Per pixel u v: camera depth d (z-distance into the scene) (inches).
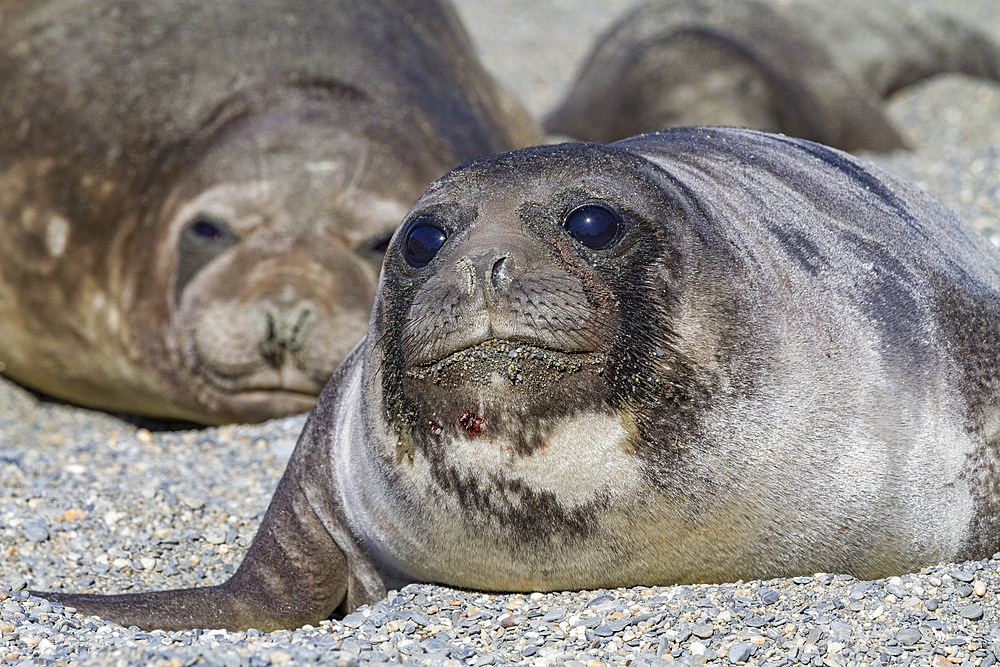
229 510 887.1
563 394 597.0
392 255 658.2
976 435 661.9
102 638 610.2
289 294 1094.4
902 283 681.6
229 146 1176.8
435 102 1294.3
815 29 2341.3
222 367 1118.4
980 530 665.6
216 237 1137.4
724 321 627.5
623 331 603.2
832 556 645.9
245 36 1285.7
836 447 632.4
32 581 792.3
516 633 627.2
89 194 1220.5
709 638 600.7
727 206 677.3
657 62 1909.4
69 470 959.6
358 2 1359.5
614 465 611.2
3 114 1277.1
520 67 2620.6
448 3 1523.1
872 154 1836.9
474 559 657.0
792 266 662.5
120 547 836.0
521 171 639.1
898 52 2342.5
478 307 584.1
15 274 1243.2
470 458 620.1
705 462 617.0
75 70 1275.8
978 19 2723.9
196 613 713.0
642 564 641.6
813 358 639.8
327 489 729.0
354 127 1187.3
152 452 1029.8
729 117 1811.0
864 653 584.4
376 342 664.4
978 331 689.6
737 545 636.7
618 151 665.6
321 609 749.9
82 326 1220.5
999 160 1477.6
